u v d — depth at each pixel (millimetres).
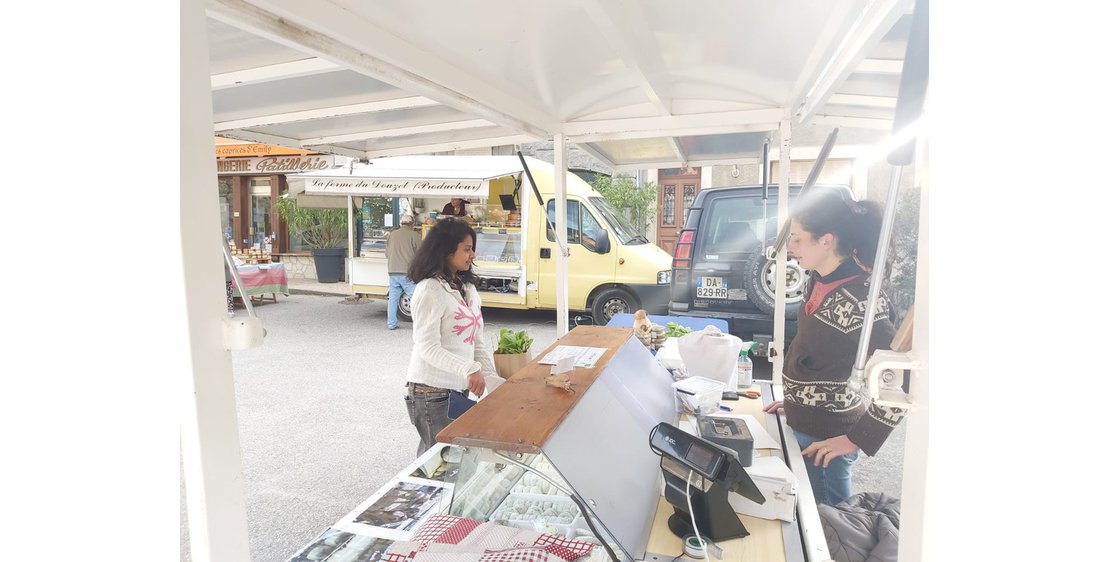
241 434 4508
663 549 1413
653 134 3057
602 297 7742
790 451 2051
